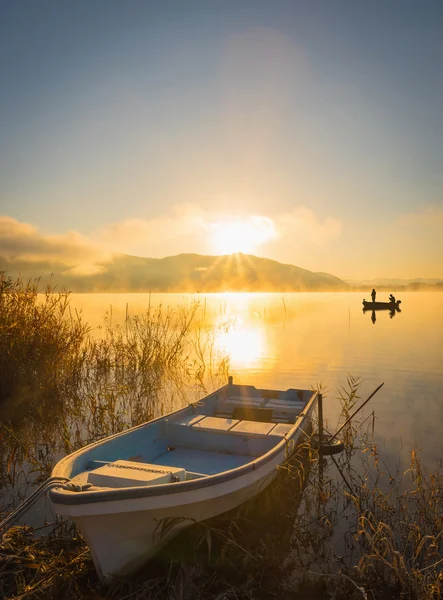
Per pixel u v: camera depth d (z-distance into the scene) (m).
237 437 7.73
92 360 17.77
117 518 4.93
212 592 5.15
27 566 5.38
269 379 16.42
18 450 9.41
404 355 21.50
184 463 7.33
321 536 6.30
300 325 36.69
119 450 6.79
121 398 13.57
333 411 12.30
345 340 27.11
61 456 9.13
